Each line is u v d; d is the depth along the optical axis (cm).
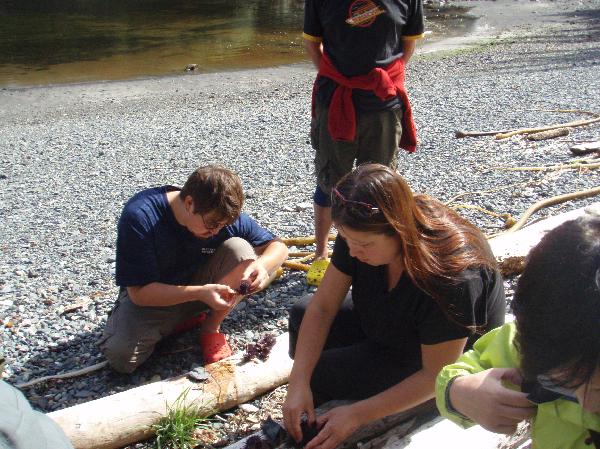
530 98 1126
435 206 269
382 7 421
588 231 151
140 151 952
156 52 1809
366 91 436
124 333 373
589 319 144
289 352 352
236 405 351
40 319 459
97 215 689
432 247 255
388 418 306
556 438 191
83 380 386
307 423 293
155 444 329
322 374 316
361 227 247
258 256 411
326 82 445
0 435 161
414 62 1661
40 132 1114
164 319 380
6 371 397
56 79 1548
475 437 285
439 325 266
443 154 820
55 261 563
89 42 1911
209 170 348
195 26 2136
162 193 376
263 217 638
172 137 1025
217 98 1359
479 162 772
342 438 281
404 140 475
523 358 156
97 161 911
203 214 345
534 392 189
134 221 362
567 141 830
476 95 1189
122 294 396
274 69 1638
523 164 747
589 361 146
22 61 1705
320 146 460
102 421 321
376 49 429
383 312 284
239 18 2264
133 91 1445
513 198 634
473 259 259
